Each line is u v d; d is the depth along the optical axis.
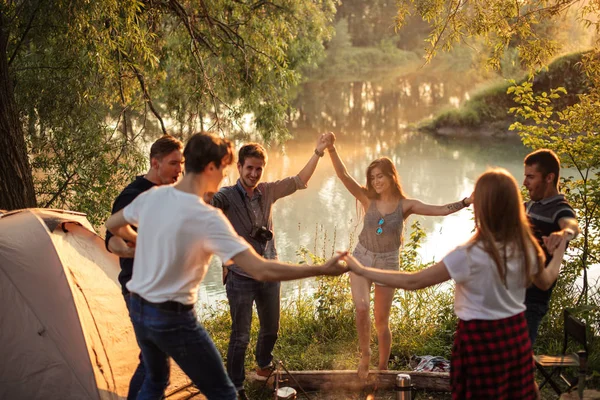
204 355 2.79
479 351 2.75
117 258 4.55
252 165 4.09
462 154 27.39
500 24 7.61
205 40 11.88
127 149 10.06
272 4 12.81
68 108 9.88
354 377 4.50
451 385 2.88
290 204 18.19
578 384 3.59
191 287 2.73
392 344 5.23
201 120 12.22
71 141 9.60
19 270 3.95
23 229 4.09
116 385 3.95
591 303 5.78
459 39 7.92
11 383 3.84
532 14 7.71
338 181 21.31
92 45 8.85
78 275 4.12
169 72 12.31
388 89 50.47
